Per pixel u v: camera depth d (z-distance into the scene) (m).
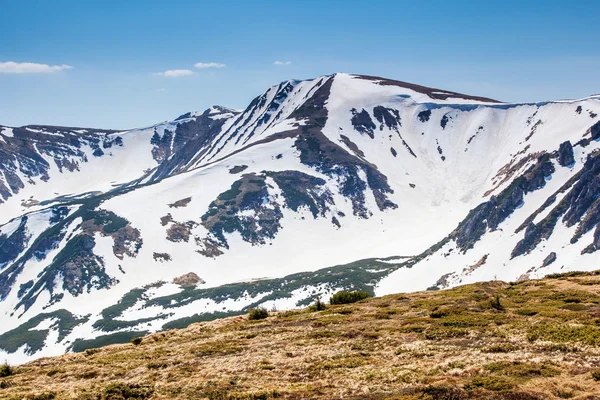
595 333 32.03
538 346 31.75
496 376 26.50
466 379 26.97
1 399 32.16
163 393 30.88
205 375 34.03
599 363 26.80
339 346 38.16
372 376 29.45
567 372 26.16
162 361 39.03
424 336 38.19
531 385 24.81
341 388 28.27
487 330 37.66
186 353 41.22
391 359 33.62
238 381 31.80
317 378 30.94
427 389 25.61
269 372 33.16
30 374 40.56
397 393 26.23
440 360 31.70
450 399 24.45
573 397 22.95
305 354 36.94
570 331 33.47
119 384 32.22
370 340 39.28
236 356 38.72
